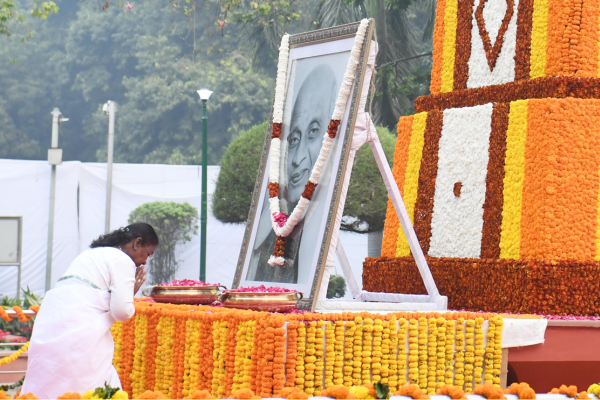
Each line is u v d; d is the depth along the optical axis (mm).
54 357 4656
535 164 6738
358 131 6270
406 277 7832
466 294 6965
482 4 7934
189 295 6172
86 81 36406
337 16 18359
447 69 8297
